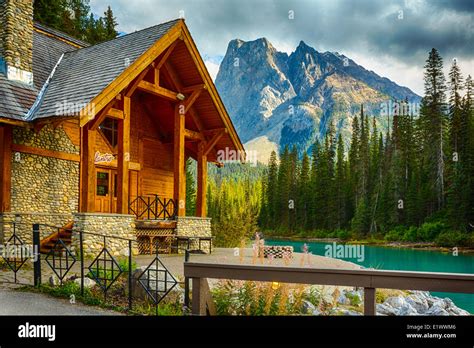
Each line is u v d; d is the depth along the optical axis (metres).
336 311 7.75
